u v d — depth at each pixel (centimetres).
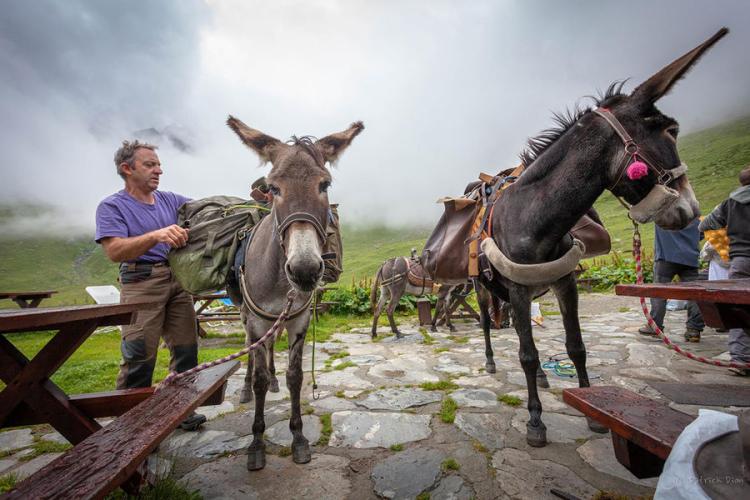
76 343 198
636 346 497
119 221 265
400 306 1013
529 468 229
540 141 297
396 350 579
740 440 102
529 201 265
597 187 236
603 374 398
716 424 118
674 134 223
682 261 470
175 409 174
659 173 213
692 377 376
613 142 226
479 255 301
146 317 271
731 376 374
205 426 310
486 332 437
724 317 185
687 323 515
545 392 355
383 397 361
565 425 282
